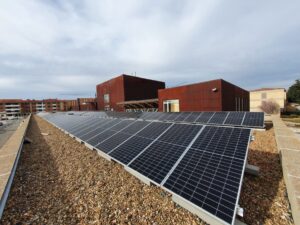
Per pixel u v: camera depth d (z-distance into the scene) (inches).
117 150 205.9
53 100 3853.3
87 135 326.0
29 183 171.9
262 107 1386.6
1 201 125.0
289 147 209.9
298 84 1825.8
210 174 119.6
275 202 126.3
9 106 3472.0
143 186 156.6
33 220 117.0
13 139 331.3
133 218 116.3
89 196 145.3
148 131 236.5
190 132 194.1
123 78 1194.6
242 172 112.7
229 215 89.2
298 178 128.2
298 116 1051.9
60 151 286.8
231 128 174.4
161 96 795.4
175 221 111.2
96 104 1669.5
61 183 170.6
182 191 113.2
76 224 112.5
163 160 152.8
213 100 612.1
